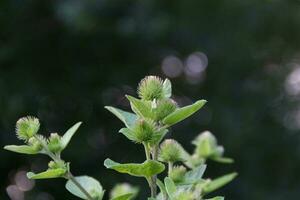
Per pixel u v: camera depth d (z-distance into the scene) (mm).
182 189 3312
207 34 15281
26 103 13734
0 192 14375
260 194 15047
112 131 14672
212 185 3973
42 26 14383
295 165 15805
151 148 3205
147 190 12711
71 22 12961
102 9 13273
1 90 13328
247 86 16016
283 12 15234
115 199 3219
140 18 13766
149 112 3180
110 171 13477
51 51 14508
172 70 15812
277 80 16375
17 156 14141
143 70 15203
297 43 15789
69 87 14586
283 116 16297
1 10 14094
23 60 14164
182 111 3135
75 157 13742
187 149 14836
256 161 15391
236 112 15680
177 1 14469
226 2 14992
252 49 15805
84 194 3443
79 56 14797
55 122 14578
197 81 15992
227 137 15164
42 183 14352
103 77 14906
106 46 14742
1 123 13414
